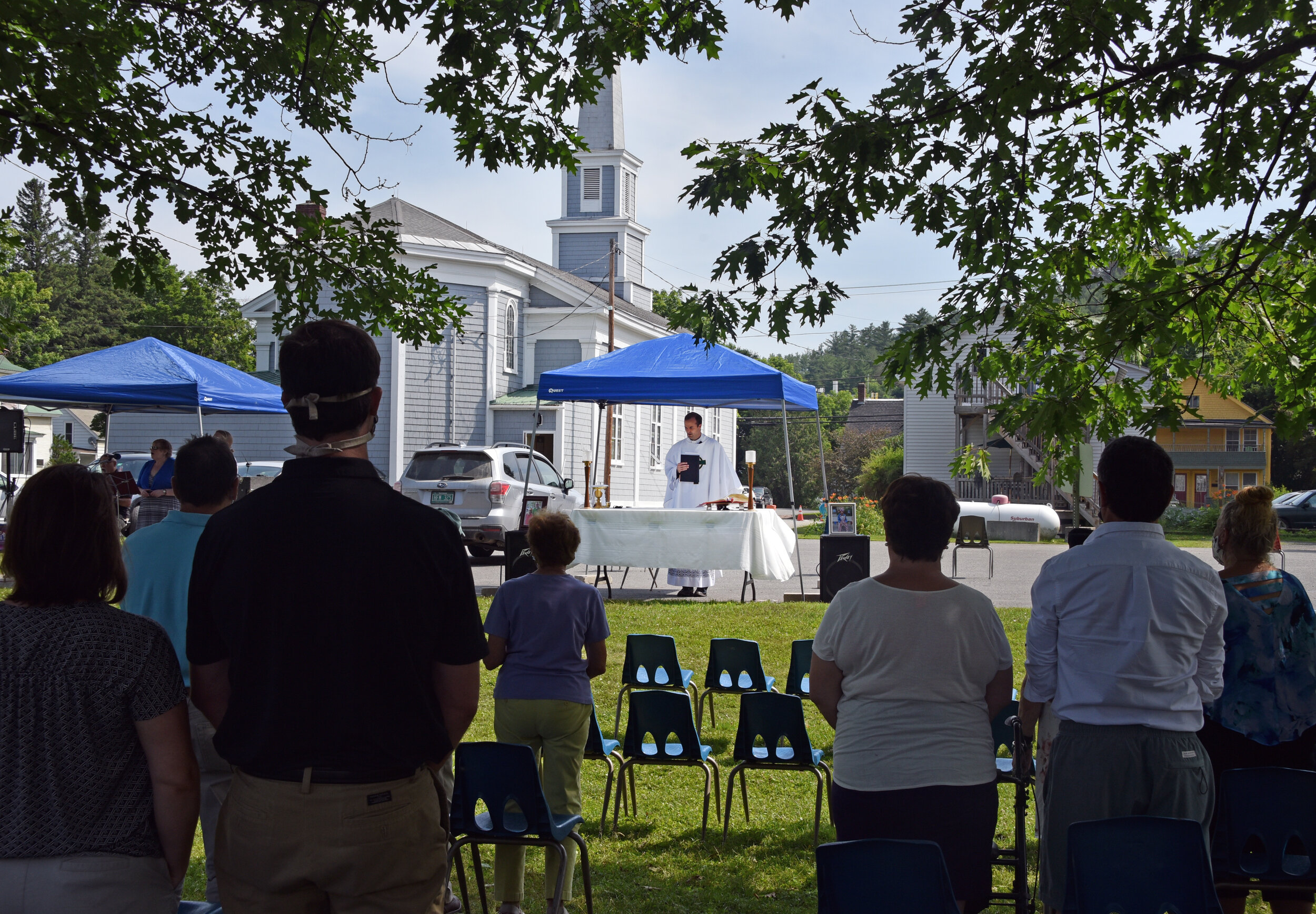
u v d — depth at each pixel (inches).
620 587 560.1
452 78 213.3
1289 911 124.9
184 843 84.7
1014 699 176.9
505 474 609.9
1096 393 182.7
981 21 189.0
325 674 80.4
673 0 202.8
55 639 79.7
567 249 1385.3
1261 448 1705.2
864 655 114.7
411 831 82.4
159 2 220.8
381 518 82.7
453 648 85.7
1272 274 188.7
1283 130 175.3
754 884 171.2
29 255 2586.1
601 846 190.7
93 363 479.2
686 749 191.9
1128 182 208.2
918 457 1437.0
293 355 84.7
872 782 112.7
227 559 82.7
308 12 225.0
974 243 186.9
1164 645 111.5
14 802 78.1
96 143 207.8
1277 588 136.6
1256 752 136.6
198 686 86.6
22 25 190.4
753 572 454.3
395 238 244.7
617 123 1376.7
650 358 479.2
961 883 112.1
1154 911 96.2
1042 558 781.3
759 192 195.9
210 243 232.5
